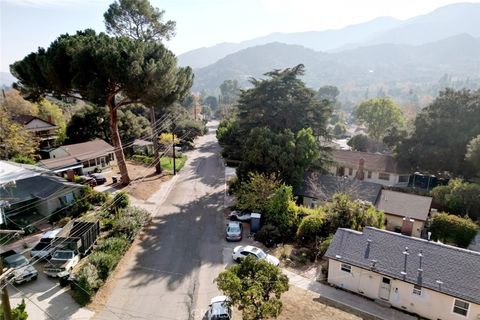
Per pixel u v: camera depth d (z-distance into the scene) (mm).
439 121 40938
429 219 29656
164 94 30000
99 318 16484
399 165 43875
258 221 26812
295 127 36531
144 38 37406
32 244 22766
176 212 31172
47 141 48188
